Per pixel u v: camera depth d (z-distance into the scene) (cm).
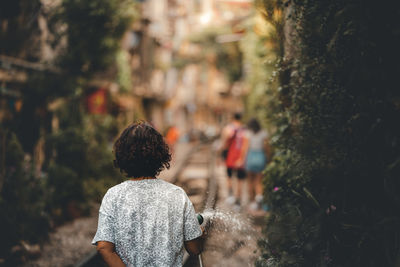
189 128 6438
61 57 1100
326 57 368
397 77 352
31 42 1144
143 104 3925
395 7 349
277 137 432
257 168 1012
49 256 689
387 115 349
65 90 1077
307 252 364
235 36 2409
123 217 246
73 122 1095
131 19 1130
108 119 1216
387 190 337
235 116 1120
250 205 1005
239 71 3703
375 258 340
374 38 352
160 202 252
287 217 391
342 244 352
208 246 559
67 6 1091
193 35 3734
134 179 264
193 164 2497
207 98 7038
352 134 355
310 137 371
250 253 432
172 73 4650
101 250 242
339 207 356
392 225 332
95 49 1106
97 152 1095
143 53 3597
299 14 386
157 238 246
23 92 1065
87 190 993
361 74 354
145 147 260
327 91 366
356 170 351
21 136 1061
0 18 1062
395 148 345
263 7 426
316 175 369
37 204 768
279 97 439
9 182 735
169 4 4578
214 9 3800
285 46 415
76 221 933
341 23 357
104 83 1284
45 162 1107
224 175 1859
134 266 244
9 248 656
